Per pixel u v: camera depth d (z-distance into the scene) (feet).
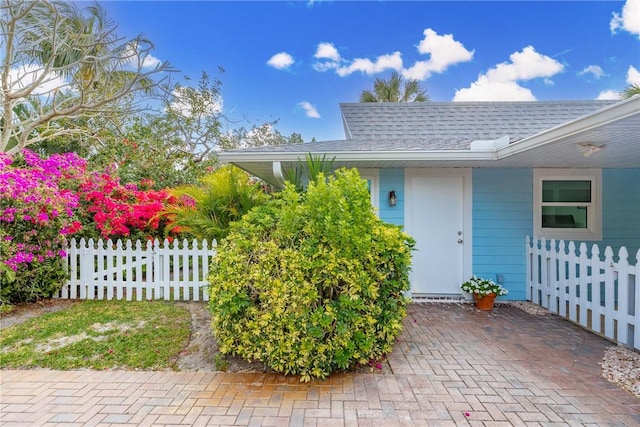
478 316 16.67
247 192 19.85
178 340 12.84
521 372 10.64
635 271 12.02
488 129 22.97
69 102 36.17
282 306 10.01
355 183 11.32
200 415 8.41
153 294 18.94
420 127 23.72
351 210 10.91
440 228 20.10
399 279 11.84
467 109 26.58
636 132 11.28
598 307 13.85
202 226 19.10
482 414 8.41
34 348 12.16
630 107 9.21
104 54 33.86
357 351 10.61
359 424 8.04
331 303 10.32
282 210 11.27
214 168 43.47
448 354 12.07
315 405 8.84
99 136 37.52
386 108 27.37
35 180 17.52
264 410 8.62
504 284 19.84
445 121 24.56
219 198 19.67
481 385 9.84
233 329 10.68
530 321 15.84
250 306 10.39
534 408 8.66
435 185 20.07
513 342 13.19
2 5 27.04
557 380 10.10
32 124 30.71
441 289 20.08
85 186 21.61
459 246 20.06
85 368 10.89
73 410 8.60
